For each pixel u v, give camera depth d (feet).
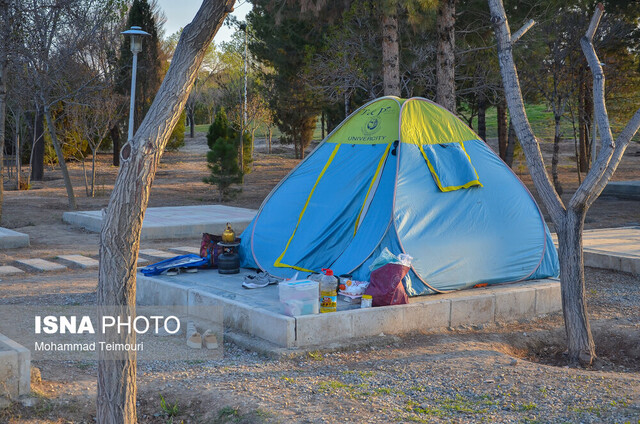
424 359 20.70
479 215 28.45
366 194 28.35
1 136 57.47
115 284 12.66
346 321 22.50
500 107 95.14
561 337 25.23
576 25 72.79
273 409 15.67
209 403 16.61
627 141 22.25
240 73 140.87
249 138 94.22
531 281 29.30
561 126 169.17
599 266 38.47
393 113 29.84
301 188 30.96
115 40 93.86
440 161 28.66
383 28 52.26
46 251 44.47
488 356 21.22
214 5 12.64
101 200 78.89
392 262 24.41
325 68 70.49
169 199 80.64
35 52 61.62
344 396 16.83
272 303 23.84
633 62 95.66
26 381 16.56
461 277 26.91
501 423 14.98
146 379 18.48
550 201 23.24
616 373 20.31
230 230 30.32
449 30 50.37
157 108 12.60
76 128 84.94
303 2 58.70
